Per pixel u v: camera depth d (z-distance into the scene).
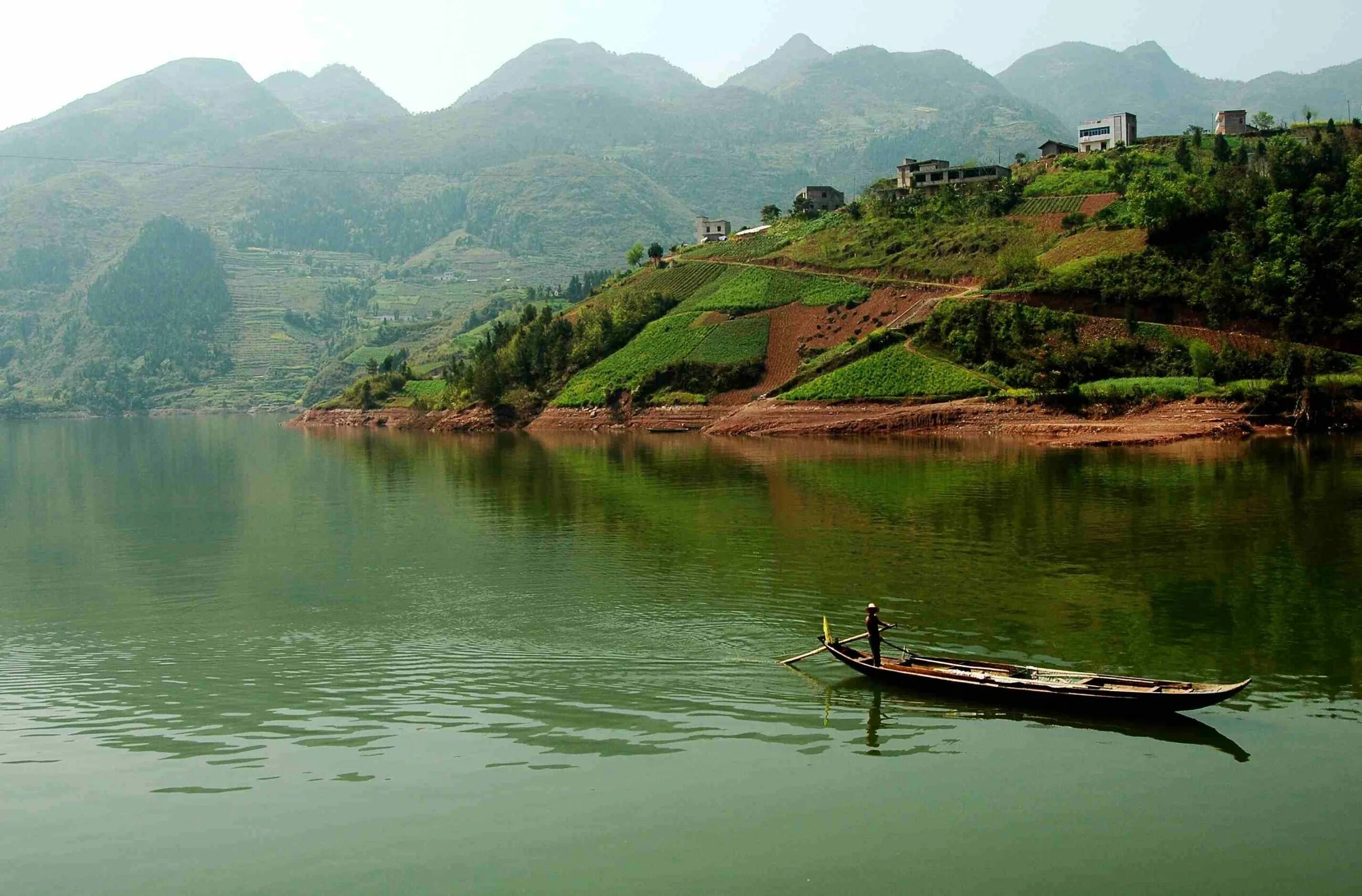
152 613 54.09
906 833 28.14
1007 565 57.81
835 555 61.69
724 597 52.62
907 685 38.34
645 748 33.75
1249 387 123.25
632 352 194.38
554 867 26.77
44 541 78.69
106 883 26.59
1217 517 69.62
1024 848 27.33
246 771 32.75
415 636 47.69
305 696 39.78
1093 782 30.88
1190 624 45.44
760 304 192.50
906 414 141.62
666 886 25.83
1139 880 25.83
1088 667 40.09
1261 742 33.25
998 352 147.62
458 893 25.72
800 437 146.88
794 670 41.31
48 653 46.88
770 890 25.59
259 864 27.28
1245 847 27.27
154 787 31.83
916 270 184.00
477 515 83.94
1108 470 95.00
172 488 113.50
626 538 70.06
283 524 84.00
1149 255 151.88
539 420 193.75
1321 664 39.94
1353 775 30.92
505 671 42.00
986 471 98.31
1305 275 136.38
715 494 89.62
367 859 27.38
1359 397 121.44
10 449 192.88
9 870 27.22
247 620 52.00
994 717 35.84
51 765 33.66
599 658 43.31
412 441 185.88
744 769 32.06
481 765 32.78
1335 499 75.44
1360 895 25.09
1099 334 143.75
